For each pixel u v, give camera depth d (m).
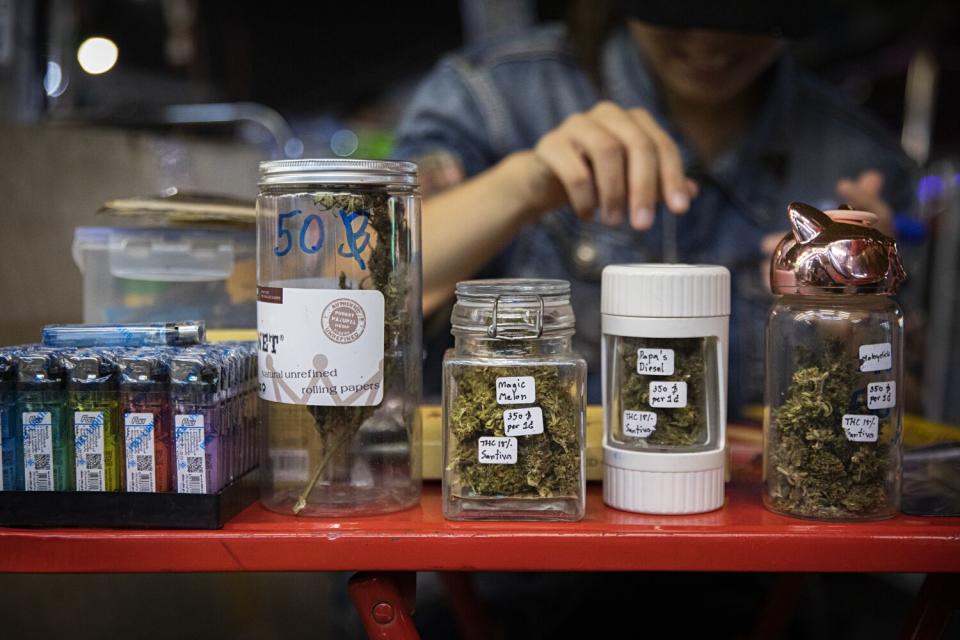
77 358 0.65
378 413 0.69
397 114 2.29
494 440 0.65
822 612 1.41
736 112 1.50
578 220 1.46
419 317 0.72
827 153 1.58
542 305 0.64
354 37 2.14
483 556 0.64
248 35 1.92
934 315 1.84
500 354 0.65
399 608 0.66
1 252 1.18
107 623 1.50
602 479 0.75
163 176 1.39
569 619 1.29
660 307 0.66
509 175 1.12
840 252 0.64
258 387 0.74
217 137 1.55
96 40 1.34
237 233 0.85
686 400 0.68
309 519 0.68
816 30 1.14
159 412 0.65
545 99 1.52
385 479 0.70
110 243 0.83
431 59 2.23
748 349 1.47
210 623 1.68
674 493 0.68
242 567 0.64
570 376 0.66
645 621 1.29
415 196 0.70
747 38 1.22
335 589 1.36
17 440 0.66
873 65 2.29
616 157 0.95
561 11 2.06
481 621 1.01
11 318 1.19
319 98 2.20
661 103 1.48
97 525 0.65
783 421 0.68
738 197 1.49
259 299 0.68
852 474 0.67
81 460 0.65
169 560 0.64
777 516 0.69
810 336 0.67
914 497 0.72
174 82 1.48
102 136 1.30
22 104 1.29
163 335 0.72
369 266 0.66
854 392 0.66
